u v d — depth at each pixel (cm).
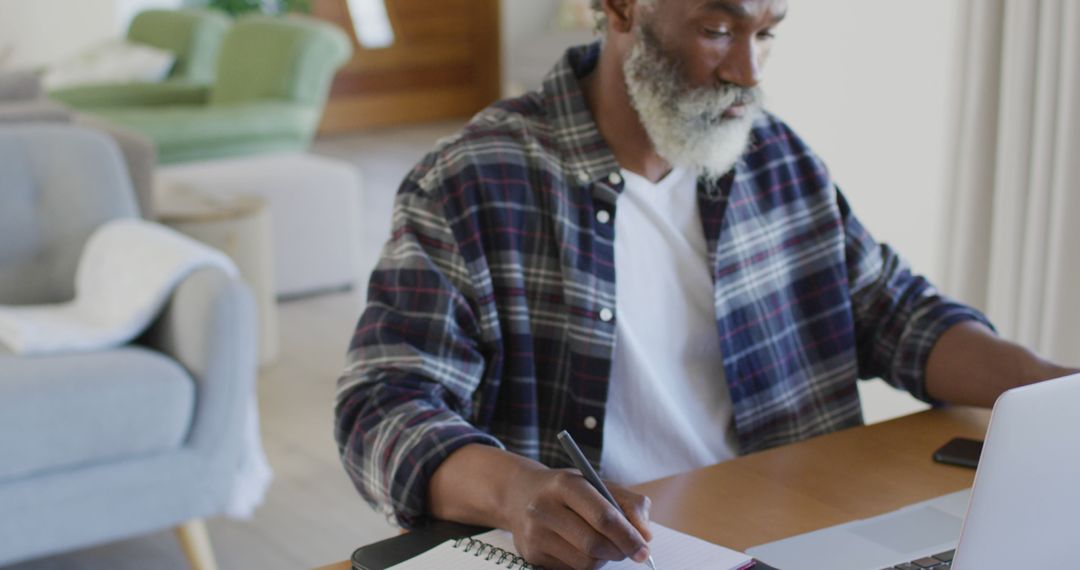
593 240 141
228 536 274
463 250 136
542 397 141
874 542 113
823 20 253
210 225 361
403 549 110
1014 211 212
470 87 895
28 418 225
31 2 739
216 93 584
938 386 149
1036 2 204
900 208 245
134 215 300
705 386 149
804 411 153
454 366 131
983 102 216
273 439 329
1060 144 204
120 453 235
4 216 284
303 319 434
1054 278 209
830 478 130
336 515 284
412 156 752
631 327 144
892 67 241
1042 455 87
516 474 111
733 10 131
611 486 108
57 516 229
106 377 234
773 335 150
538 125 143
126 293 260
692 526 118
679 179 147
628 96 141
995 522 88
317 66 550
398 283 133
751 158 152
